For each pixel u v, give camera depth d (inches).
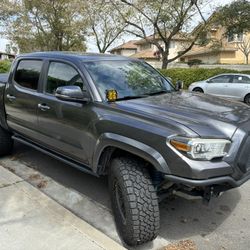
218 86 657.0
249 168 127.6
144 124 123.5
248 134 125.1
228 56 1664.6
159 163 116.6
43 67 179.3
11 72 203.6
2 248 117.0
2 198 152.1
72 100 148.3
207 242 132.6
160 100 148.1
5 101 203.2
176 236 136.3
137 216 119.4
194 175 112.4
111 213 150.6
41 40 1434.5
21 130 195.9
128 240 123.4
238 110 140.9
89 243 120.7
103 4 981.2
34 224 131.6
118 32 1263.5
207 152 115.3
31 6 1344.7
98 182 183.5
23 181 171.6
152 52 1957.4
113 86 154.5
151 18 904.9
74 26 1275.8
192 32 928.9
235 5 875.4
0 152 215.5
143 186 121.1
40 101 173.2
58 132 163.9
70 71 162.7
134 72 171.0
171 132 116.6
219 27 955.3
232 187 122.8
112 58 175.3
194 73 831.1
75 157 159.8
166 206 161.0
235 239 135.1
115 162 129.1
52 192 170.2
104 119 135.8
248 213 155.8
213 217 151.9
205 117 127.6
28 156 221.5
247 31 935.0
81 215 148.7
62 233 126.2
